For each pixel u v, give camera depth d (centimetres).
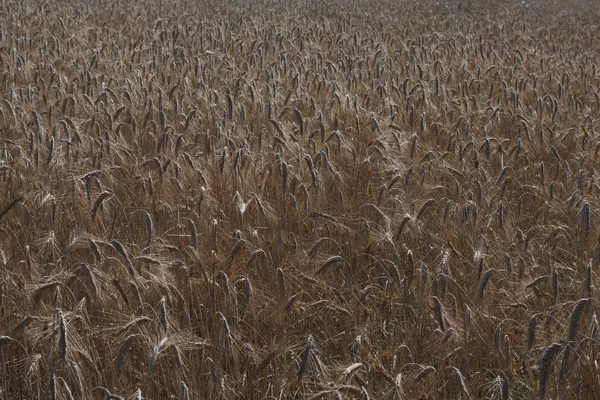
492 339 480
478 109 995
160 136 721
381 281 570
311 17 2177
